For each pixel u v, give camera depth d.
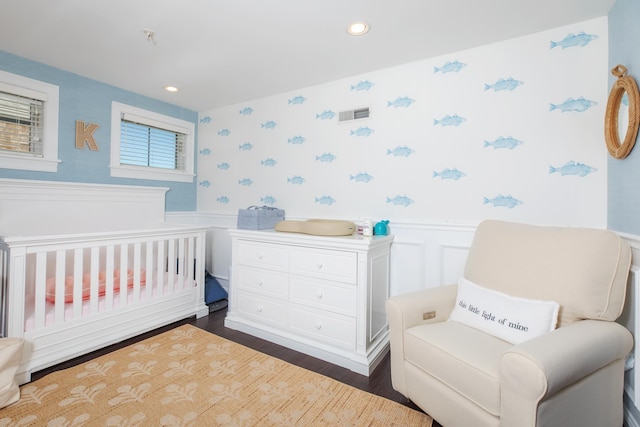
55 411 1.45
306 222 2.25
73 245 1.95
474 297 1.55
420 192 2.26
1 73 2.20
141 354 2.03
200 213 3.57
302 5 1.66
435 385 1.34
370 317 1.97
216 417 1.45
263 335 2.32
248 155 3.17
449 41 2.00
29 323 1.79
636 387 1.30
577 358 1.03
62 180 2.54
